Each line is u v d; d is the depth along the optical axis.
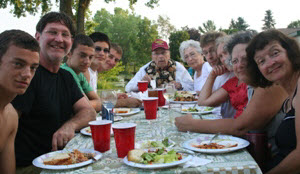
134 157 1.24
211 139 1.58
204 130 1.76
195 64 4.84
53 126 2.22
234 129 1.70
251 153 1.53
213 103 2.93
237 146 1.40
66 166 1.21
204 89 3.21
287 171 1.42
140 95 3.10
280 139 1.63
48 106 2.16
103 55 4.19
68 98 2.42
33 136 2.11
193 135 1.74
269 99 1.69
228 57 2.80
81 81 3.32
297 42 1.59
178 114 1.97
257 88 1.77
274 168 1.48
